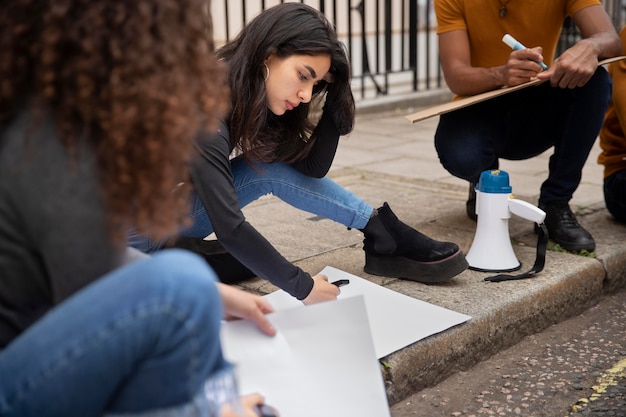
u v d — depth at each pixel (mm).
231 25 5223
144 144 980
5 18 979
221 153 1839
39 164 998
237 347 1474
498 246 2453
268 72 1961
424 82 6629
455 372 2059
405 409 1881
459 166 2760
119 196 1013
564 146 2684
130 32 958
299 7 1979
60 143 996
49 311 1125
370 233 2348
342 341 1493
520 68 2492
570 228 2658
